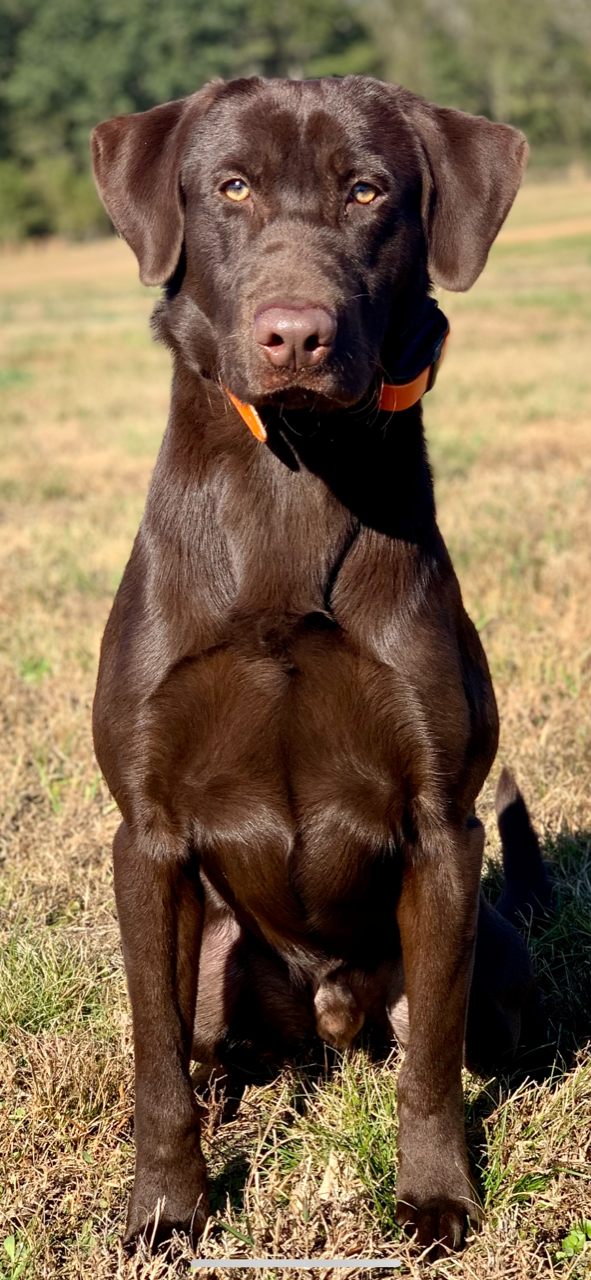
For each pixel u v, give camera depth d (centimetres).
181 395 307
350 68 8338
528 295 2680
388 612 287
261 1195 289
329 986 335
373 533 290
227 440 295
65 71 7669
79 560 791
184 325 310
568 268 3359
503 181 318
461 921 290
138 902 293
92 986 368
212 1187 306
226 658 287
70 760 514
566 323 2150
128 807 296
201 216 305
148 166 318
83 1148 316
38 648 630
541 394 1396
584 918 394
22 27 7931
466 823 298
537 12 8081
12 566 784
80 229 6994
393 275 307
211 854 306
